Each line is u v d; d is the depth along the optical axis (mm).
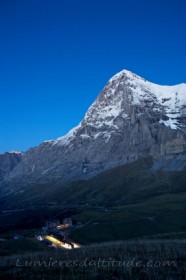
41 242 159000
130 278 42531
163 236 131000
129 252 60906
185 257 52875
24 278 45281
